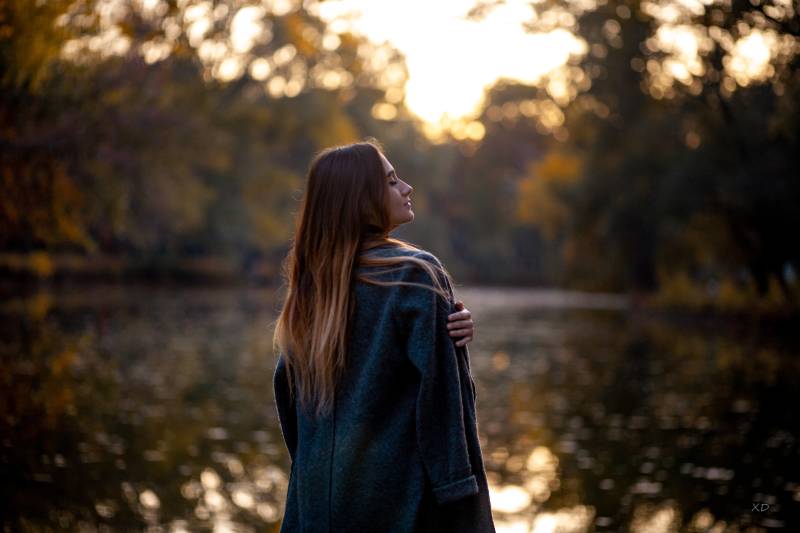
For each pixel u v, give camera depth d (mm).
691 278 40031
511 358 18250
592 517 6277
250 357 16234
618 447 8781
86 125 15016
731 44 22703
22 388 10992
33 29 10734
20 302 27672
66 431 8562
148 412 9844
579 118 41375
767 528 5973
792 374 15117
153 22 12914
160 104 20625
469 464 2143
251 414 9992
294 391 2369
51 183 13695
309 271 2350
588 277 53781
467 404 2221
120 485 6688
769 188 23750
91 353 15414
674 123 30328
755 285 28812
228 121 42438
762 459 8164
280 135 48938
